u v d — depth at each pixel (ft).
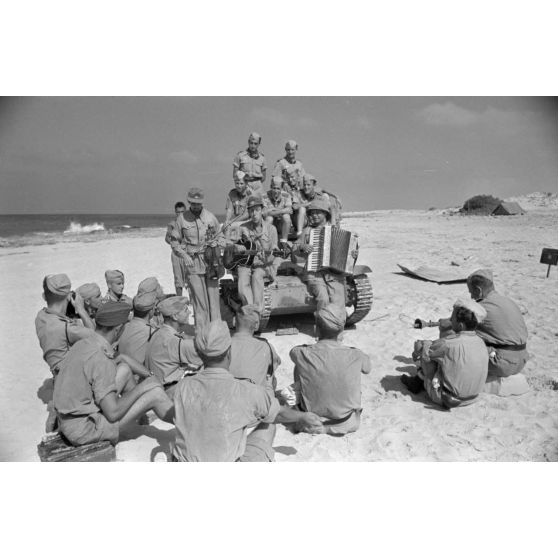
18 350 25.76
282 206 28.78
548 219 86.69
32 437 16.84
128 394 14.66
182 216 24.97
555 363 21.59
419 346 18.88
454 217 103.65
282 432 16.39
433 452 15.01
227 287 27.40
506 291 34.40
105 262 51.72
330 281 23.53
